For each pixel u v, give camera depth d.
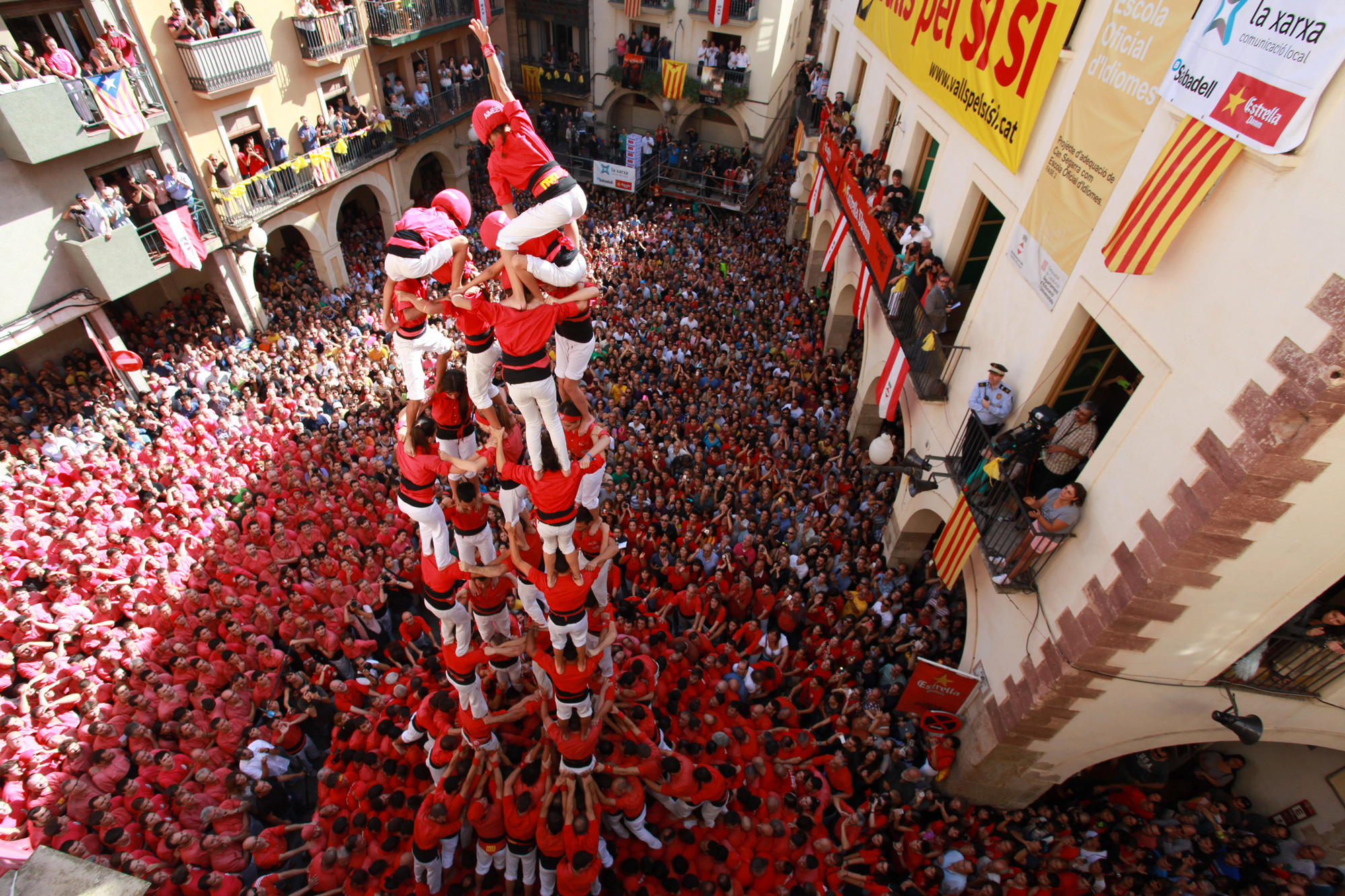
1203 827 9.43
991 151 9.28
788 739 9.59
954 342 10.80
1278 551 5.82
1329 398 4.79
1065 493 7.32
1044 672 7.80
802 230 24.06
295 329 18.89
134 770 8.86
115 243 14.84
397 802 8.11
